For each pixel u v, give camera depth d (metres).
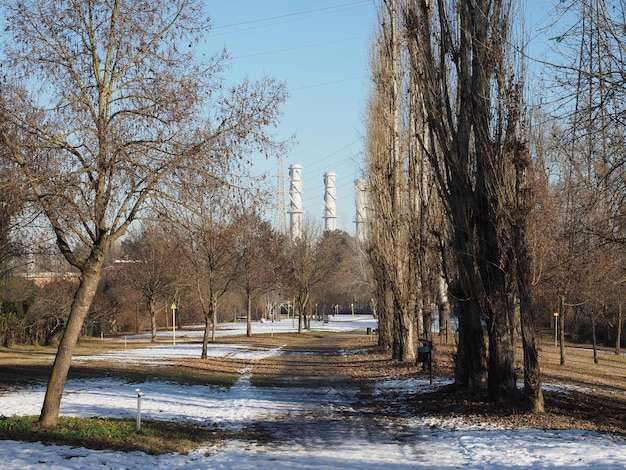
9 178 12.27
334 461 11.25
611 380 28.42
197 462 11.23
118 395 20.16
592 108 10.94
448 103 17.58
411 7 18.30
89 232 13.02
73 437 11.97
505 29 15.55
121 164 12.65
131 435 12.80
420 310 32.06
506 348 16.55
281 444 13.03
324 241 73.94
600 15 10.48
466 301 18.69
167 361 33.75
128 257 54.88
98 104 12.93
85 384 22.92
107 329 65.62
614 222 13.03
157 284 54.12
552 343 53.47
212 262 35.91
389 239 31.56
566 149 12.34
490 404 16.50
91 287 13.24
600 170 13.49
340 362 35.66
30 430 12.24
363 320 109.12
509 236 15.15
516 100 15.20
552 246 24.08
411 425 15.10
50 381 12.98
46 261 25.84
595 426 13.82
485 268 16.61
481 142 15.99
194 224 13.78
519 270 15.08
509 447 11.65
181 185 13.16
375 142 32.09
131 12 13.06
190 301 76.81
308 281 70.81
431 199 28.05
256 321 107.38
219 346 48.28
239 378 27.33
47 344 46.25
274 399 20.39
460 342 19.56
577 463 9.98
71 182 12.42
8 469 9.00
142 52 13.20
